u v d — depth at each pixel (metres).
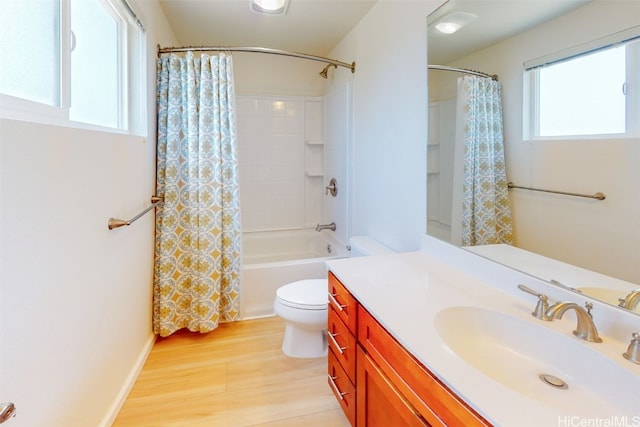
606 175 0.97
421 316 1.12
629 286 0.92
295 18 2.58
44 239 1.02
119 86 1.87
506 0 1.30
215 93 2.41
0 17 0.91
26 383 0.94
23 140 0.92
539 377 0.96
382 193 2.32
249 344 2.31
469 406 0.74
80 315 1.25
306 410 1.70
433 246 1.77
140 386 1.86
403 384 1.00
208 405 1.72
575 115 1.04
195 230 2.39
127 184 1.74
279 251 3.75
